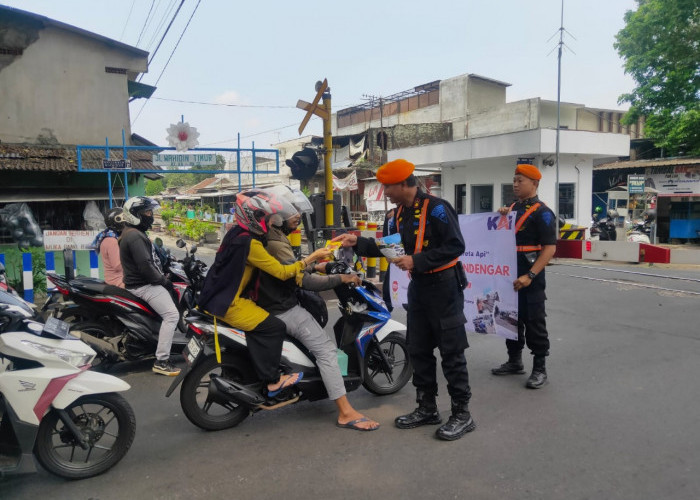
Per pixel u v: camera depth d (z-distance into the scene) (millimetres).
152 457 3416
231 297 3521
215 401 3664
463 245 3469
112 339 4898
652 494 2871
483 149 17969
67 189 10648
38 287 8352
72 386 3027
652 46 20125
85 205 10906
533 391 4430
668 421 3785
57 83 11469
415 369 3799
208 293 3588
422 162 20219
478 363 5234
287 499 2906
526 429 3707
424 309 3639
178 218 28516
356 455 3396
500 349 5695
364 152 29469
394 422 3883
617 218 18547
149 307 5004
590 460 3250
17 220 8828
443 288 3533
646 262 12352
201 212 28328
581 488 2945
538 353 4504
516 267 4434
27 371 2934
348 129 40719
